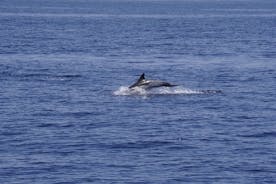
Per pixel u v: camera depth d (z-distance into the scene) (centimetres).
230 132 8425
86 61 16312
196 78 13425
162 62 16338
